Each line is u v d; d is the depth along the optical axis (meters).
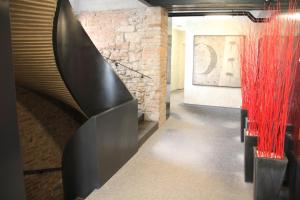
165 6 4.72
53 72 2.63
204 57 7.19
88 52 2.85
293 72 2.40
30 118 3.76
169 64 5.78
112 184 2.94
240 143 4.35
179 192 2.80
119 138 3.27
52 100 4.02
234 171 3.30
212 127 5.30
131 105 3.64
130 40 5.08
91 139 2.71
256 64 2.95
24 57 2.34
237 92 7.08
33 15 1.96
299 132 2.30
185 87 7.61
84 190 2.84
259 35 2.94
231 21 6.72
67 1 2.32
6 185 1.47
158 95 5.08
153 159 3.65
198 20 7.02
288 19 2.59
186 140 4.48
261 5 4.36
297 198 2.33
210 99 7.39
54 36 2.22
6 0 1.42
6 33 1.43
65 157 2.87
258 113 2.57
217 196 2.72
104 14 5.17
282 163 2.26
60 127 4.27
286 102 2.29
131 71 5.18
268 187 2.32
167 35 5.34
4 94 1.43
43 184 3.93
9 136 1.47
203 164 3.50
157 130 5.04
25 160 3.73
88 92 2.98
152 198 2.68
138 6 4.88
